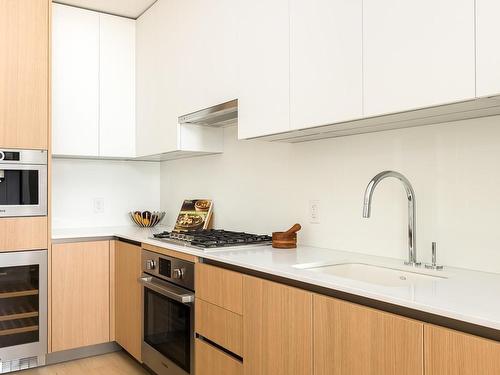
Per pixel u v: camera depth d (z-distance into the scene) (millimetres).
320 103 1836
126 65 3551
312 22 1873
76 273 3076
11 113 2867
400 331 1224
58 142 3260
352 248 2184
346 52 1719
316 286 1550
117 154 3496
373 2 1612
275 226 2652
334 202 2279
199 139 3006
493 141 1637
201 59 2670
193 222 3172
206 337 2098
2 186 2840
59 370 2947
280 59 2047
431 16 1424
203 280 2119
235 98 2365
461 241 1738
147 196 3953
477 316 1052
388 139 2012
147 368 2953
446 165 1789
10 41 2875
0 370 2869
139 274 2834
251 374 1794
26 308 2908
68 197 3598
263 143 2746
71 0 3264
